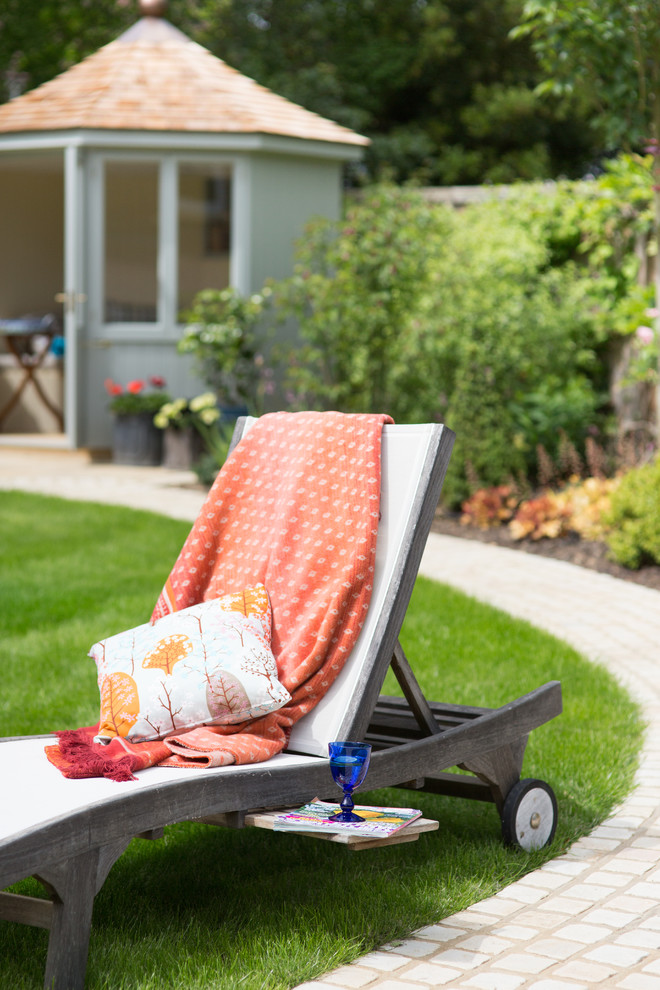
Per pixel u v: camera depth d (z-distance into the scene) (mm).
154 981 2256
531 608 5906
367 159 16812
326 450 3074
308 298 9484
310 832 2322
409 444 2994
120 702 2686
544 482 8461
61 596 5891
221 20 17609
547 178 17000
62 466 10281
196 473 9328
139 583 6168
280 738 2695
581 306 9742
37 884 2852
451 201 10977
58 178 12195
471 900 2656
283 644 2879
